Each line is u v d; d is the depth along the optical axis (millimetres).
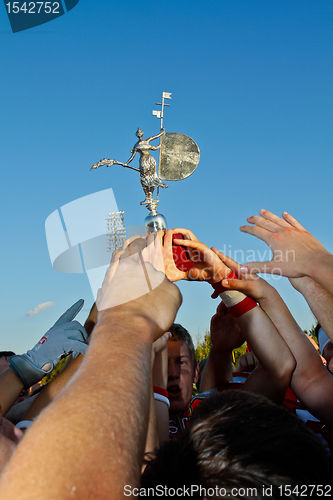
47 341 1552
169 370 2527
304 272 1528
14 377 1498
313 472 711
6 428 1185
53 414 552
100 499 485
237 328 2463
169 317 789
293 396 2262
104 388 584
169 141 2010
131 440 551
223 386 2498
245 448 705
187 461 722
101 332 701
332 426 1726
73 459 502
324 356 2398
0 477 509
